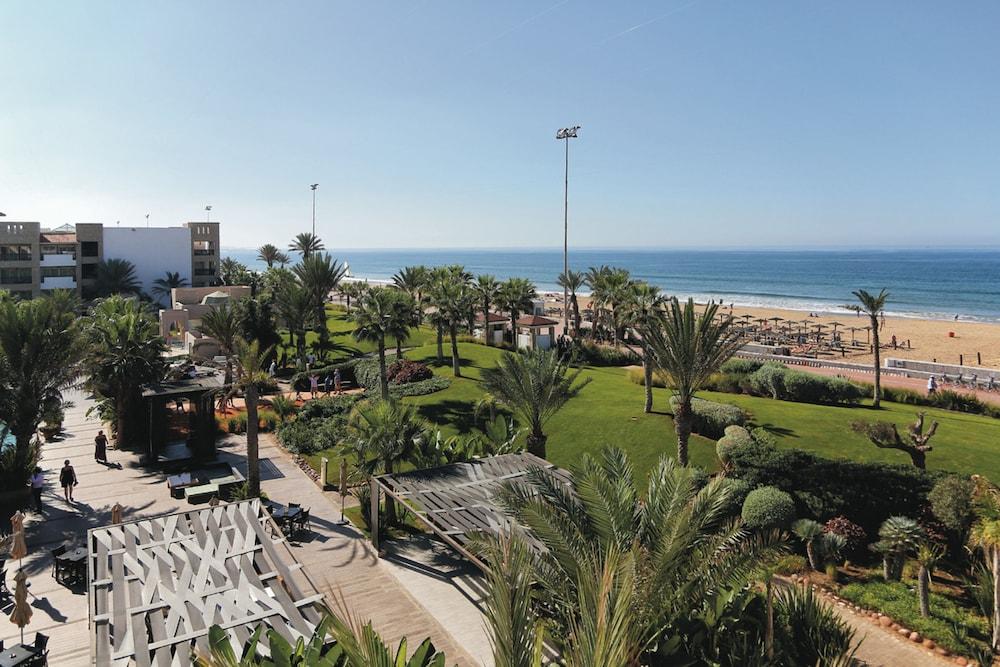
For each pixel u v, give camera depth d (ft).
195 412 81.61
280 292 159.22
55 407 75.82
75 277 232.94
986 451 73.67
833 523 54.95
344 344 166.09
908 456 71.67
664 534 32.89
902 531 49.42
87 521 60.90
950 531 52.37
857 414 92.94
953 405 112.68
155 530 38.68
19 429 70.90
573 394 71.77
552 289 573.33
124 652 26.63
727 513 56.85
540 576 31.24
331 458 82.64
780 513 54.44
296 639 27.78
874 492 56.18
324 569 52.16
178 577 33.17
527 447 72.13
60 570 49.24
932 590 48.42
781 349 180.65
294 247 271.28
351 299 282.97
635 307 111.75
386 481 53.83
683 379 62.03
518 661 17.21
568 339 162.20
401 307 103.55
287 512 59.00
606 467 43.65
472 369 127.13
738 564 32.32
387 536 58.59
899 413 96.99
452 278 170.40
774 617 32.04
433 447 63.57
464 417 95.55
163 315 174.70
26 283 215.92
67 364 75.56
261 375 65.51
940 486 52.37
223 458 82.43
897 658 40.27
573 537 34.22
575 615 28.66
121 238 256.32
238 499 63.87
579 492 36.65
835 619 33.76
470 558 38.91
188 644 27.30
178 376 95.76
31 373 71.92
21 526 48.78
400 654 19.62
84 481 72.49
